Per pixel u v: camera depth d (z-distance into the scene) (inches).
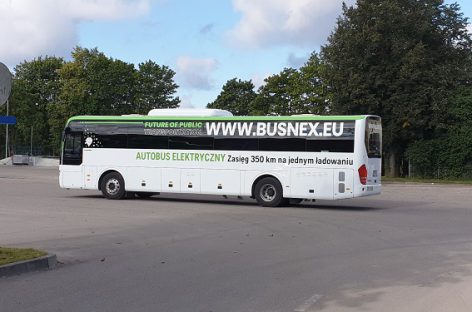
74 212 680.4
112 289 295.6
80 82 2573.8
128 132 855.1
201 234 505.4
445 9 1895.9
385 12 1749.5
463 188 1376.7
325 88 2172.7
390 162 1919.3
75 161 882.1
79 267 354.0
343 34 1808.6
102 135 868.6
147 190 840.9
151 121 842.8
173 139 828.0
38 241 449.7
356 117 737.0
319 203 879.1
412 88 1742.1
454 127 1765.5
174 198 928.9
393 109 1743.4
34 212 674.8
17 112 2822.3
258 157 781.3
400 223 600.1
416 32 1781.5
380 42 1727.4
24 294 283.4
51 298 276.1
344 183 737.6
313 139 754.2
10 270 324.8
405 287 300.7
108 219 611.8
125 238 476.4
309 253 407.8
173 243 452.4
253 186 786.2
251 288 298.4
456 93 1772.9
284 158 767.1
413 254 405.7
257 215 669.9
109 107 2662.4
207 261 375.9
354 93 1743.4
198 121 816.3
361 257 392.2
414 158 1801.2
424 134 1846.7
